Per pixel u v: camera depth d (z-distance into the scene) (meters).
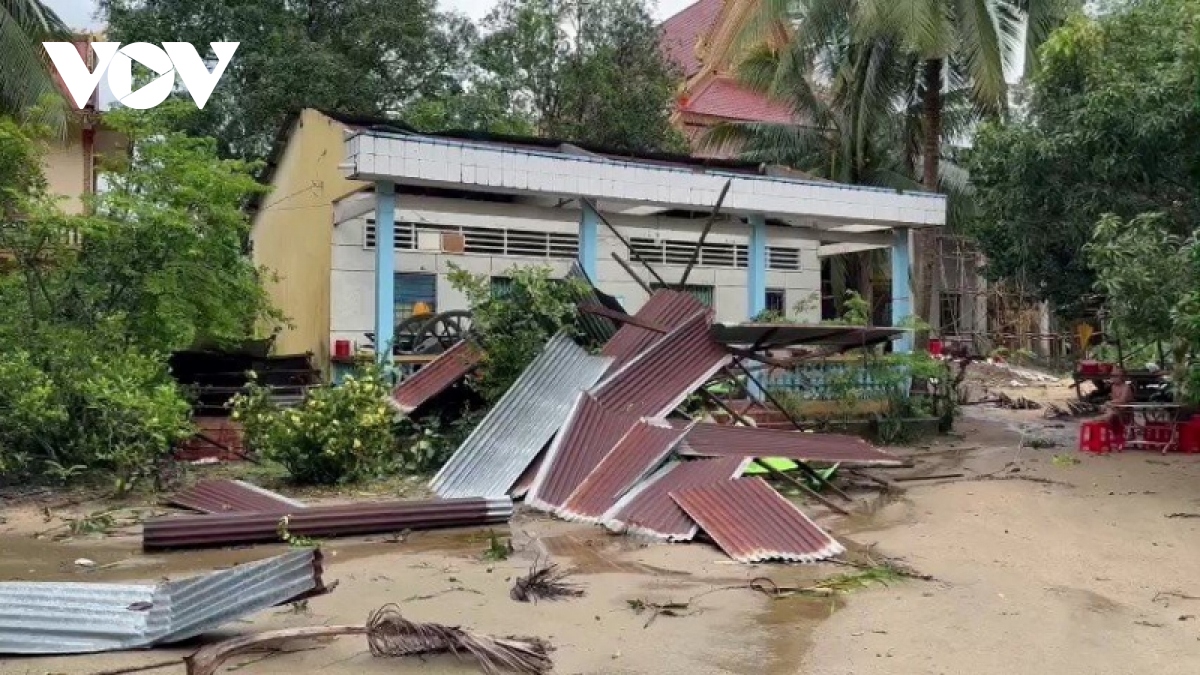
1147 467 11.90
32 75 15.41
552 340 11.06
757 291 15.16
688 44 34.72
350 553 7.32
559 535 7.97
